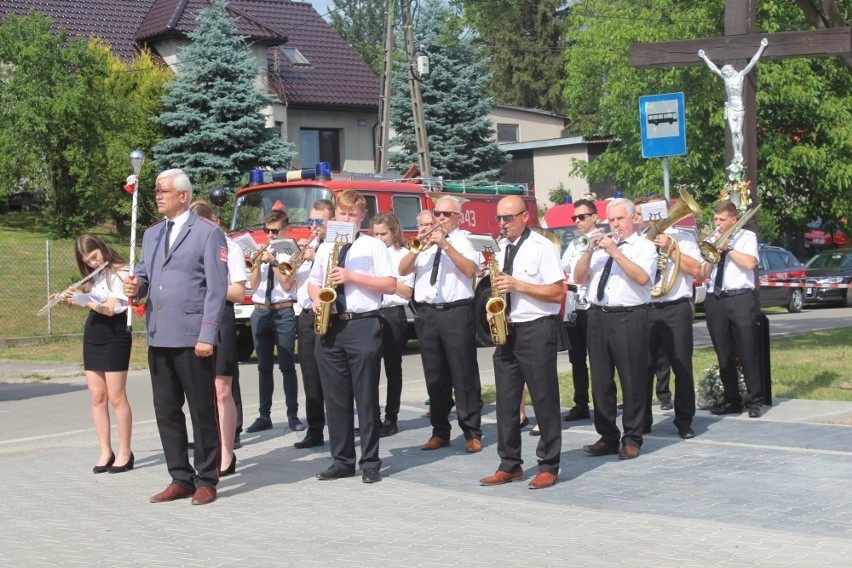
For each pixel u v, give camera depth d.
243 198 18.73
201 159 28.02
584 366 10.95
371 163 37.47
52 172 28.11
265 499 7.86
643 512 7.09
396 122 36.78
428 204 19.53
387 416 10.64
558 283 7.87
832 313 27.47
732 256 10.53
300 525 7.05
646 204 8.97
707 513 7.00
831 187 32.88
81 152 27.55
